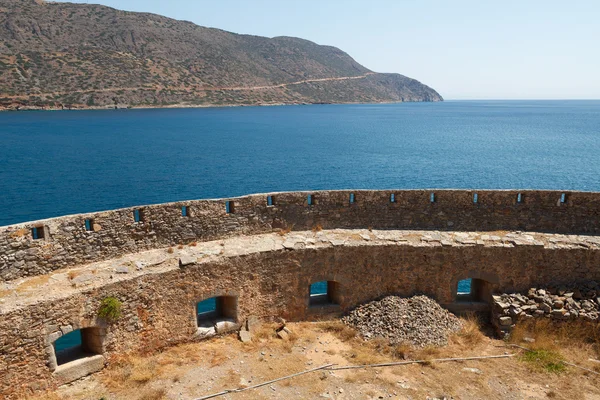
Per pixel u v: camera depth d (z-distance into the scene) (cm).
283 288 1916
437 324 1855
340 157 7712
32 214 4031
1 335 1319
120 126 12875
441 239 2066
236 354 1698
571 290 1950
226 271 1786
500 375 1608
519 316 1858
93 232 1698
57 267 1623
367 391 1498
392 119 19225
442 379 1573
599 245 2019
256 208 2091
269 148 8950
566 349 1766
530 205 2253
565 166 6575
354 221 2239
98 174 5941
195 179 5688
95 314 1501
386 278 1997
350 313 1973
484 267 1994
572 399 1482
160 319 1666
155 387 1480
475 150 8662
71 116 15788
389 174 6047
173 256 1784
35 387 1405
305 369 1616
